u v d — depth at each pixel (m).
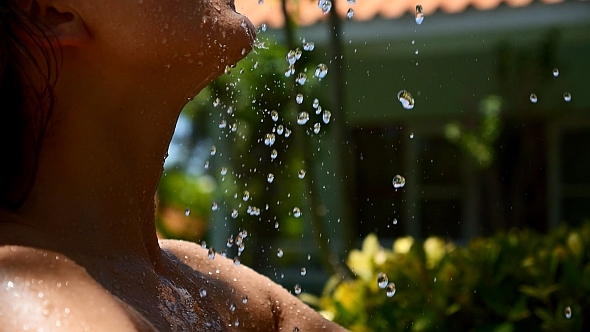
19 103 1.00
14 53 0.99
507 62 8.03
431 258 3.47
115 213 1.04
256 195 7.83
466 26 7.49
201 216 9.66
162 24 1.00
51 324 0.80
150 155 1.09
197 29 1.03
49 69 0.99
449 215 8.62
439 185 8.64
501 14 7.36
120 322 0.85
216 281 1.28
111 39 1.00
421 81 8.43
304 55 5.73
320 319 1.37
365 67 8.47
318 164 7.61
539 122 8.30
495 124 8.20
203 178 10.13
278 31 6.00
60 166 1.01
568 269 3.10
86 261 0.94
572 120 8.38
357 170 8.74
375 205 8.74
